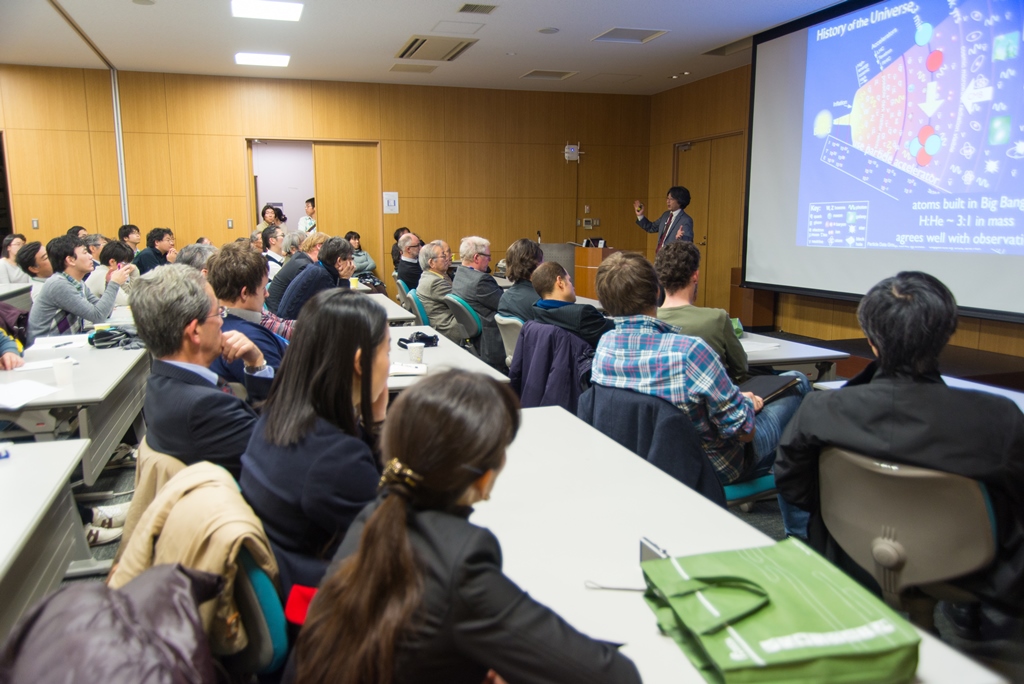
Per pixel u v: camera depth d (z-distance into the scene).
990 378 4.36
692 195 9.34
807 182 6.11
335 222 9.23
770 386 2.48
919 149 5.00
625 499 1.50
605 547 1.29
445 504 0.85
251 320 2.59
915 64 4.99
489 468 0.84
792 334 6.83
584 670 0.79
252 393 2.24
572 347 2.87
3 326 3.92
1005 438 1.34
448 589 0.77
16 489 1.64
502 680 0.88
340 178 9.19
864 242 5.54
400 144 9.24
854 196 5.62
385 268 9.44
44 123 7.98
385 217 9.33
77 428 2.65
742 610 0.93
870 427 1.45
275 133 8.75
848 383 1.60
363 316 1.31
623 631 1.04
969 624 1.99
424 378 0.88
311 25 6.35
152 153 8.37
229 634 1.08
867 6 5.38
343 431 1.32
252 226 8.88
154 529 1.15
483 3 5.76
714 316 2.66
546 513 1.44
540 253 3.79
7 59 7.57
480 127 9.51
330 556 1.29
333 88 8.89
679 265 2.74
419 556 0.79
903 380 1.45
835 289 5.87
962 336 5.24
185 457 1.60
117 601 0.79
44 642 0.73
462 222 9.62
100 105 8.12
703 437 2.10
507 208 9.76
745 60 7.80
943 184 4.83
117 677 0.69
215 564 1.06
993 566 1.42
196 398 1.60
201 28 6.39
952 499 1.38
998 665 1.85
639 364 2.03
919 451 1.39
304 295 4.09
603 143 9.98
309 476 1.23
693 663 0.95
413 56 7.59
